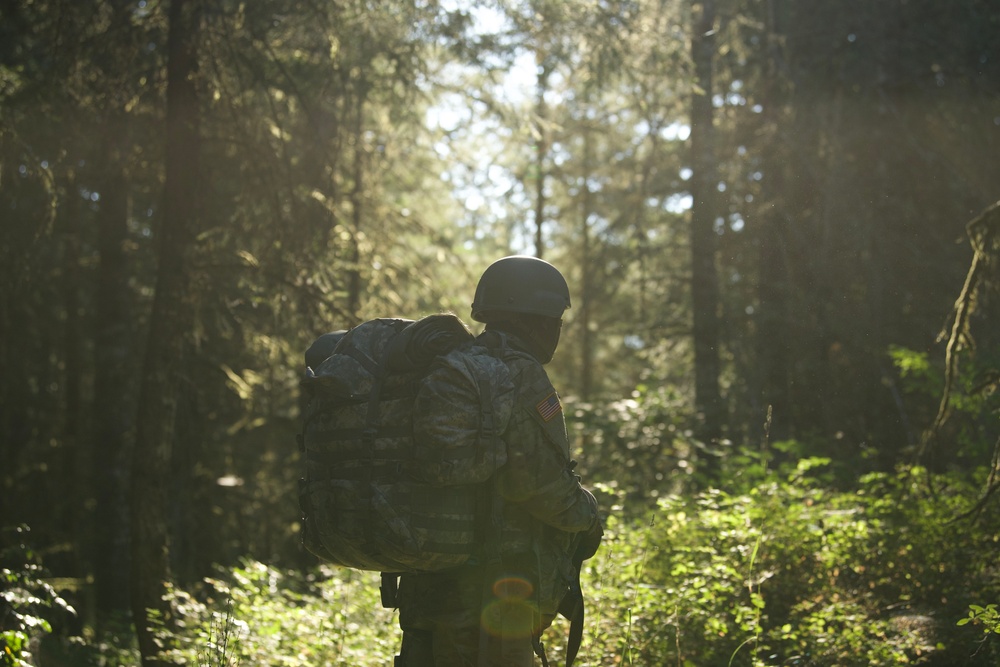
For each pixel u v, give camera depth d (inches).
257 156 293.9
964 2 479.5
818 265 469.7
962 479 297.7
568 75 432.1
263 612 236.7
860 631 195.5
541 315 126.6
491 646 117.0
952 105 479.2
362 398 117.3
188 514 537.3
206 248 292.8
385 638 228.1
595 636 191.9
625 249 672.4
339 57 312.8
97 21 303.4
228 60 286.2
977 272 244.4
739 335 563.2
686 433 416.5
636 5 368.2
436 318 119.5
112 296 486.9
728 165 544.4
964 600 218.5
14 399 559.2
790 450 367.2
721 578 218.1
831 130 474.3
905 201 484.4
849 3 485.1
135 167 310.0
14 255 332.5
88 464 592.1
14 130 280.2
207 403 475.5
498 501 116.2
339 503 116.0
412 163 542.9
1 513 538.3
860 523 248.1
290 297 300.4
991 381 270.5
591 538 128.3
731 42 520.4
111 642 346.9
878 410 478.0
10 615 222.7
